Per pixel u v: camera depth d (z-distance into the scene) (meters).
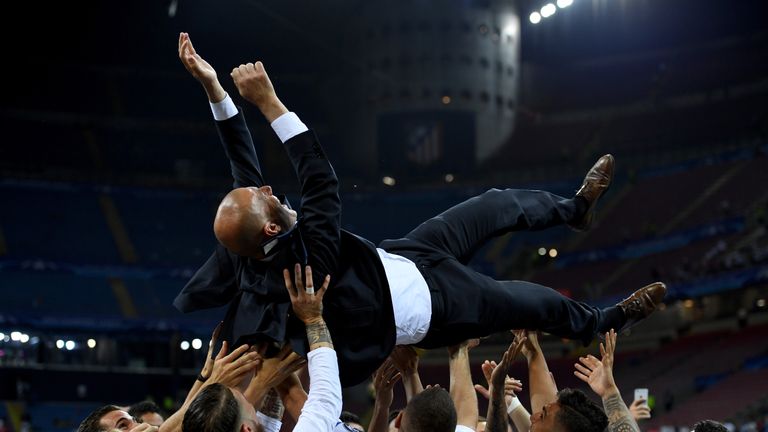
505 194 4.58
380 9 46.12
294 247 3.81
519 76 49.03
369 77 46.41
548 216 4.63
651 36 50.72
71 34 49.78
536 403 4.59
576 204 4.74
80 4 46.88
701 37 50.06
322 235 3.82
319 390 3.52
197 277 4.20
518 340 4.32
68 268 40.22
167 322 38.00
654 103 48.00
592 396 25.39
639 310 4.67
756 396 28.52
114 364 38.56
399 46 45.88
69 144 48.31
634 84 49.94
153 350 39.31
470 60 45.97
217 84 4.28
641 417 4.98
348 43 47.62
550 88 51.78
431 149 46.25
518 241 43.56
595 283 38.38
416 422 3.71
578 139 47.53
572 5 48.25
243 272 4.00
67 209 44.25
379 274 3.89
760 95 44.59
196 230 44.66
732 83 46.06
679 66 49.72
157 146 49.69
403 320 3.91
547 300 4.28
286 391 4.11
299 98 51.84
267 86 4.03
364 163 46.94
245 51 51.47
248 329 3.84
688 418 29.11
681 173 42.66
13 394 34.19
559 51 52.12
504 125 46.69
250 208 3.76
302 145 3.94
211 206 46.53
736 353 32.09
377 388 4.62
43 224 42.72
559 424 3.76
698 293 33.84
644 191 42.75
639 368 34.31
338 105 49.06
